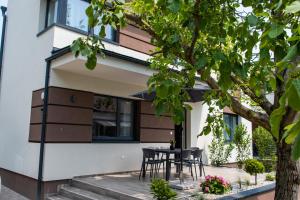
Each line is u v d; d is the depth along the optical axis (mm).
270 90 3031
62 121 7074
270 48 2137
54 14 7770
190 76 3107
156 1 2652
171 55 3799
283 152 3744
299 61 1639
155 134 9172
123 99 8625
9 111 8977
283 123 2836
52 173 6812
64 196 6684
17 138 8172
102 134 8031
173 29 3344
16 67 8930
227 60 2100
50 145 6832
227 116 12312
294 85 1065
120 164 8156
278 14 2441
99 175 7676
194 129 10398
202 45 2893
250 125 13375
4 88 9586
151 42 3652
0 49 10078
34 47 8000
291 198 3715
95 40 3023
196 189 6062
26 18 8727
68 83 7277
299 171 3748
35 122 7324
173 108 2586
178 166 8016
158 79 2703
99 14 3033
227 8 3090
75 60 6262
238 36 2629
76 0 7949
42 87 7309
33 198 6977
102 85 7938
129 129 8742
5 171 8648
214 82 3451
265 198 5910
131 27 8930
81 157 7352
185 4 2498
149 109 9086
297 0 1355
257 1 2816
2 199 7105
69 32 7527
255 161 7113
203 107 10844
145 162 7559
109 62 6598
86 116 7531
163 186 4938
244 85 3555
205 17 2705
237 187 6449
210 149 10898
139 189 6062
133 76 7578
